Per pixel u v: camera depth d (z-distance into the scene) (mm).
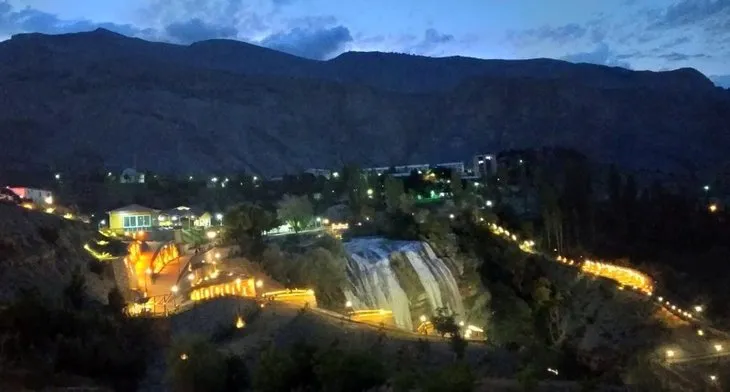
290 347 42156
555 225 135000
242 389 40938
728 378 64062
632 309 97438
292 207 119375
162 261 91688
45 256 65188
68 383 42875
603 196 180125
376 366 35781
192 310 60500
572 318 99375
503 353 54406
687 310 102625
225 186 177000
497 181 178750
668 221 144000
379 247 110750
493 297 109812
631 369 63688
